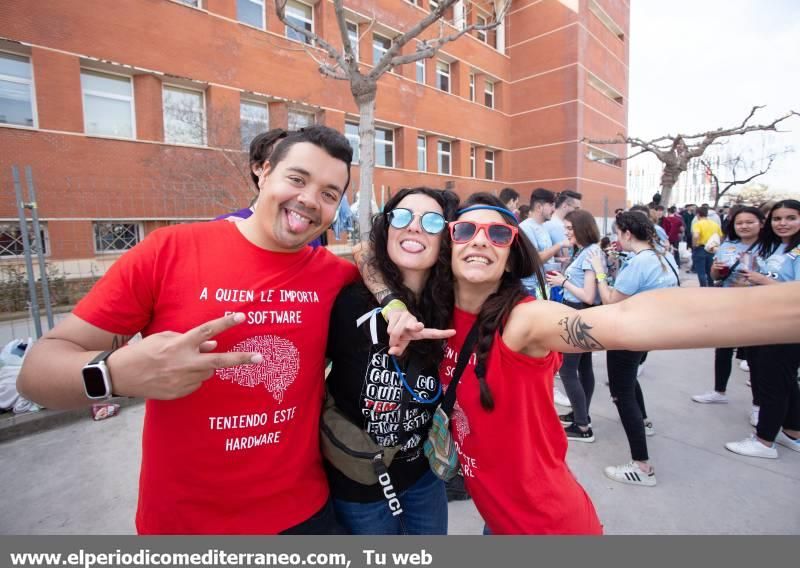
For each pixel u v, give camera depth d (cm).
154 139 950
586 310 107
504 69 2031
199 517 117
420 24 480
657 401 383
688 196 2173
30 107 818
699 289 93
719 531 220
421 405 139
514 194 493
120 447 309
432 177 1681
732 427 331
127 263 111
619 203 2339
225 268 117
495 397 123
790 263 306
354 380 136
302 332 123
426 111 1627
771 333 82
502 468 130
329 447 137
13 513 239
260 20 1147
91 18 854
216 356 92
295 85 1194
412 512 153
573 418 317
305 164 112
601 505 243
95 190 866
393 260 139
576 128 1905
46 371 95
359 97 528
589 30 1981
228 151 993
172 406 113
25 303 646
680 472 273
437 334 116
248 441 117
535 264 135
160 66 944
